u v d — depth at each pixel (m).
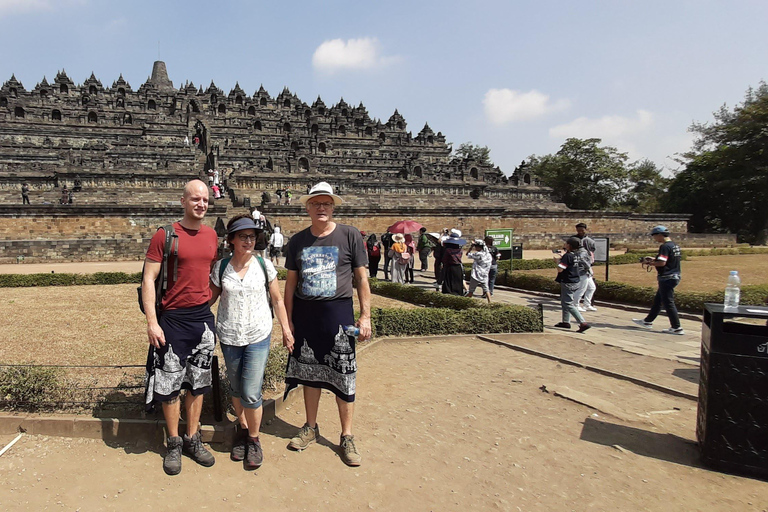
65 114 65.50
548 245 53.75
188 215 5.47
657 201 84.62
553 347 11.23
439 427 6.79
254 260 5.79
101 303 16.36
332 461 5.77
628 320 15.07
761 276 25.69
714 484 5.36
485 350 11.03
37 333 11.77
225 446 6.04
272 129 74.19
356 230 6.00
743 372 5.48
